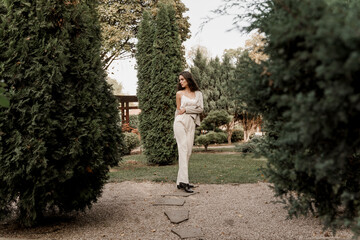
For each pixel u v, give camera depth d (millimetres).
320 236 2494
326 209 1748
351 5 1434
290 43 1290
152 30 7828
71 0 2822
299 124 1174
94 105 2877
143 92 7695
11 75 2463
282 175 1731
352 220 1528
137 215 3309
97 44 3105
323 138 1347
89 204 3100
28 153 2441
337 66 1027
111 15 12211
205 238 2576
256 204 3609
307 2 1201
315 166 1348
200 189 4555
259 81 1483
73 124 2678
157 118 7367
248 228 2799
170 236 2666
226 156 8750
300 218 2990
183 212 3311
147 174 5898
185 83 4629
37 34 2600
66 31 2715
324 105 1109
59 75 2582
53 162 2648
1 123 2416
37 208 2752
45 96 2500
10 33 2547
